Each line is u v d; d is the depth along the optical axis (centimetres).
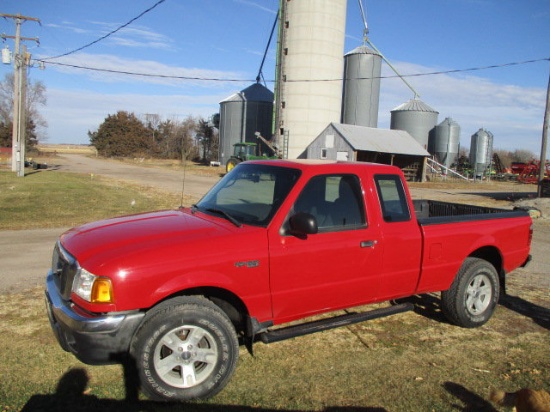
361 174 466
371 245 454
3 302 570
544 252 1000
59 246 414
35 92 7638
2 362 413
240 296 389
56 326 374
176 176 3494
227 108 5897
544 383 415
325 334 504
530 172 4597
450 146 5500
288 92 4681
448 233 509
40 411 343
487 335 520
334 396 380
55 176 2916
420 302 620
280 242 404
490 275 546
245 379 402
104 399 362
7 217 1260
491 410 371
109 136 7994
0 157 4741
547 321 570
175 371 369
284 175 446
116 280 341
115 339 342
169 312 355
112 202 1662
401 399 381
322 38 4566
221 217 434
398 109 5700
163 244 368
